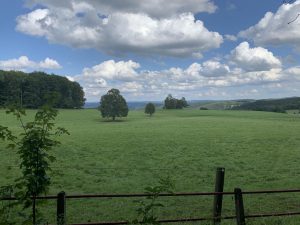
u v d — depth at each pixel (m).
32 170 6.24
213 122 114.25
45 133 6.35
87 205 17.48
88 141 58.28
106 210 16.45
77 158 41.38
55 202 17.06
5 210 6.51
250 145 54.62
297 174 31.42
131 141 58.91
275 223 11.84
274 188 24.84
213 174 31.59
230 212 15.98
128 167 35.44
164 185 7.01
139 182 27.42
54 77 188.38
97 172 32.28
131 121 132.38
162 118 151.75
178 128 89.69
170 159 41.31
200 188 24.92
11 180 26.31
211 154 45.50
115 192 23.64
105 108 143.25
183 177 30.06
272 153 46.25
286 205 17.28
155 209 16.19
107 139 61.88
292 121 121.06
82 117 152.50
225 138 64.25
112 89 147.12
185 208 16.64
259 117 155.50
